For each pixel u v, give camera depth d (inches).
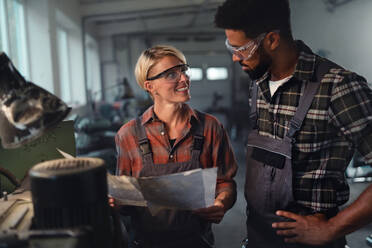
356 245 92.2
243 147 226.4
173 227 45.1
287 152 36.4
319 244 33.7
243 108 316.5
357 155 124.2
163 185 35.5
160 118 46.8
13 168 42.1
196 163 45.3
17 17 175.8
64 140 46.0
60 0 210.1
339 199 37.1
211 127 46.9
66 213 24.1
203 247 46.1
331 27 175.0
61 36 253.8
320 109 34.4
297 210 37.5
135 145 46.5
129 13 266.2
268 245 40.5
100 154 126.6
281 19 33.2
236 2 32.3
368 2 164.7
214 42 450.0
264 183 39.2
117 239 32.8
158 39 432.5
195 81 460.1
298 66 35.6
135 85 398.3
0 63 27.3
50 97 28.7
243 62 35.6
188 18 349.4
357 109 32.1
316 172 36.0
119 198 39.1
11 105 27.7
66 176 23.5
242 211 118.3
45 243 21.3
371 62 167.5
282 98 37.8
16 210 31.3
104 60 383.2
